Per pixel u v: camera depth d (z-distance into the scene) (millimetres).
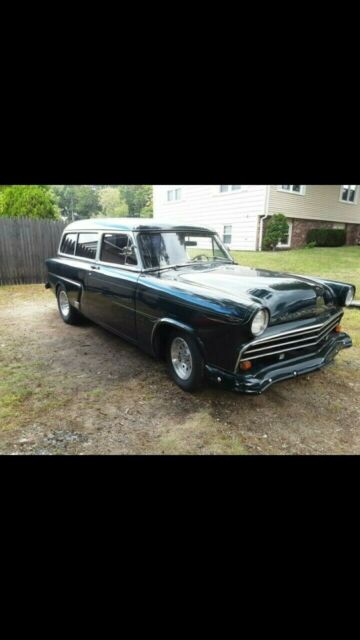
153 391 3588
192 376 3248
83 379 3883
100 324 4773
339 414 3182
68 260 5496
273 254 13312
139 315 3785
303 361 3084
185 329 3121
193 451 2672
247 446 2729
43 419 3096
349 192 18516
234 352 2746
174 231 4234
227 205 15797
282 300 3033
